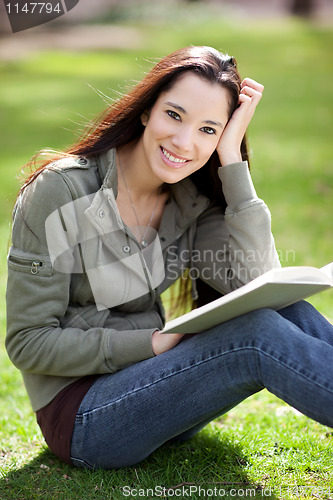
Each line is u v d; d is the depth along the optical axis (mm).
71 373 5504
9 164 19500
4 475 5852
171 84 5547
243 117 5906
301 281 4832
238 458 6117
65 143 22203
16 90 31172
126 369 5453
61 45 42875
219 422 6980
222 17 50781
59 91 30672
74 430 5516
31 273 5418
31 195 5504
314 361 4887
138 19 52312
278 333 4992
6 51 40312
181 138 5504
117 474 5773
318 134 23156
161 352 5445
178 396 5227
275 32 44781
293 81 32250
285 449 6316
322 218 14930
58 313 5527
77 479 5684
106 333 5457
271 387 5020
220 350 5102
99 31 47969
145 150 5750
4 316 9977
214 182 6203
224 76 5598
